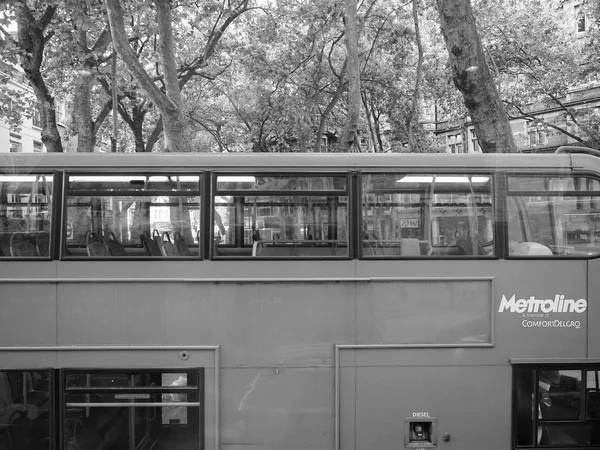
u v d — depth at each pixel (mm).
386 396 5395
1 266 5285
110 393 5402
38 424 5391
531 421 5434
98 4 13633
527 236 5500
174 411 5520
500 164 5562
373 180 5531
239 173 5496
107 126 25109
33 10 14258
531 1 22547
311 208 5504
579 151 5855
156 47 19500
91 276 5293
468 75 8445
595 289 5434
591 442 5516
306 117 22891
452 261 5410
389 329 5371
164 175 5496
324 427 5402
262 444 5391
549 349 5402
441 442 5418
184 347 5312
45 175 5434
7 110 15461
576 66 21719
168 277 5320
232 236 5465
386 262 5387
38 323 5277
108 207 5469
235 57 22156
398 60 22641
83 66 14469
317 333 5363
